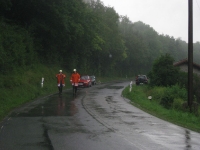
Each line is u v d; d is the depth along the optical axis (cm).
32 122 1254
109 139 970
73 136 1002
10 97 2022
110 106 1891
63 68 4541
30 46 3394
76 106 1830
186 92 2747
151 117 1487
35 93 2509
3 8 3198
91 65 6562
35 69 3356
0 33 2817
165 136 1044
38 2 3428
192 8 1805
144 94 3231
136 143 924
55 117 1395
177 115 1605
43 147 853
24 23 3684
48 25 3675
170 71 3709
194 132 1139
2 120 1297
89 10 5116
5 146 862
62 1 3697
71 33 4012
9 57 2719
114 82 6144
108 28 7088
